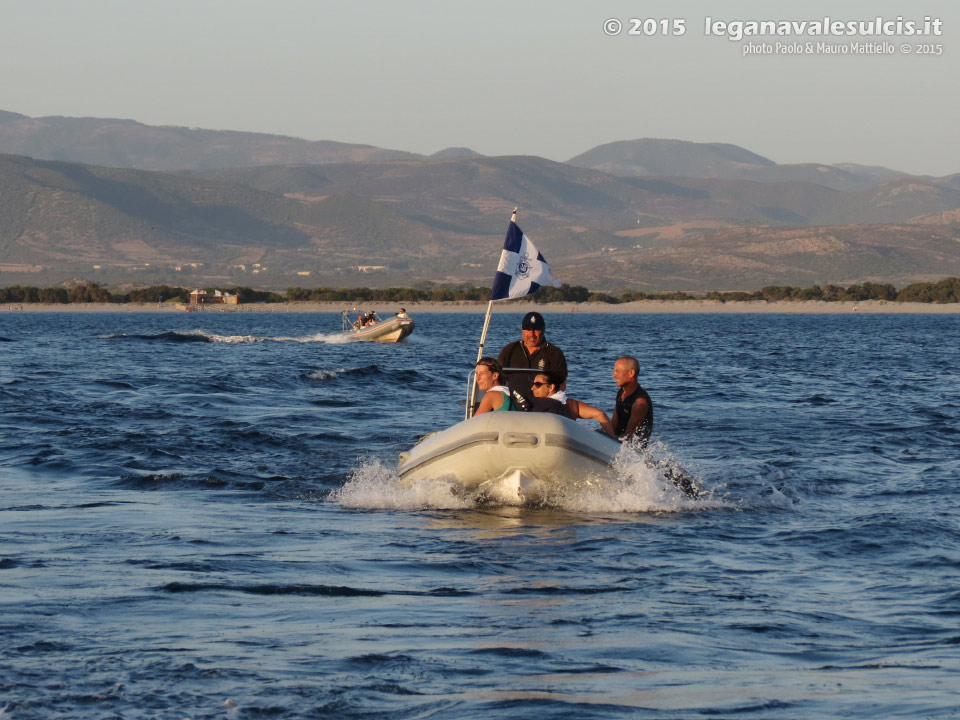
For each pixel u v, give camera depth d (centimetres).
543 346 4378
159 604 2448
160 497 4172
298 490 4375
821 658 2088
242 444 5753
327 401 8438
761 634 2255
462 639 2184
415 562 2994
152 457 5197
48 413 7062
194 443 5728
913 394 9288
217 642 2138
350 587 2659
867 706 1773
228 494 4272
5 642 2112
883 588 2705
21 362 13812
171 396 8594
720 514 3900
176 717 1711
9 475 4659
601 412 4397
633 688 1869
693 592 2647
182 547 3156
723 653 2108
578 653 2089
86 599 2478
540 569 2916
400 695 1823
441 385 10356
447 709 1747
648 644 2158
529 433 4031
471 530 3566
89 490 4306
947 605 2527
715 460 5253
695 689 1866
